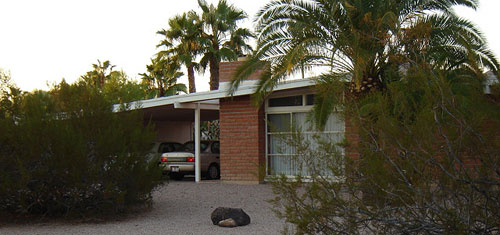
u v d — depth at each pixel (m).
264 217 10.67
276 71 14.15
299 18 13.44
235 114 18.06
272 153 17.66
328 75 11.77
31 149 9.73
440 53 12.41
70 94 10.55
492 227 5.02
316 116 12.67
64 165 9.82
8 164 10.01
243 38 33.19
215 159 21.55
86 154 10.02
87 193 10.41
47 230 9.52
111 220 10.54
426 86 5.36
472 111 5.22
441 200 5.12
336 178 5.52
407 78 5.86
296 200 5.63
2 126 9.95
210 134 36.38
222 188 16.38
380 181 5.29
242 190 15.71
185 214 11.30
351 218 5.43
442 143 5.12
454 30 12.43
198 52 32.62
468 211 4.95
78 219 10.53
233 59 31.95
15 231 9.46
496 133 5.17
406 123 5.28
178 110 20.48
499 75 5.57
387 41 9.03
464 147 5.10
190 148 21.58
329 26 13.43
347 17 13.12
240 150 17.92
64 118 10.34
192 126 27.12
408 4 13.31
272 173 5.88
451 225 4.90
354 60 12.41
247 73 14.69
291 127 5.79
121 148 10.30
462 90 6.36
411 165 5.20
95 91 10.73
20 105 10.59
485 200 5.03
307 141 5.75
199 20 33.09
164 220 10.52
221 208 9.95
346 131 5.80
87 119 10.35
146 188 10.72
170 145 22.56
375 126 5.44
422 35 7.49
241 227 9.55
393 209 5.25
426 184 5.10
